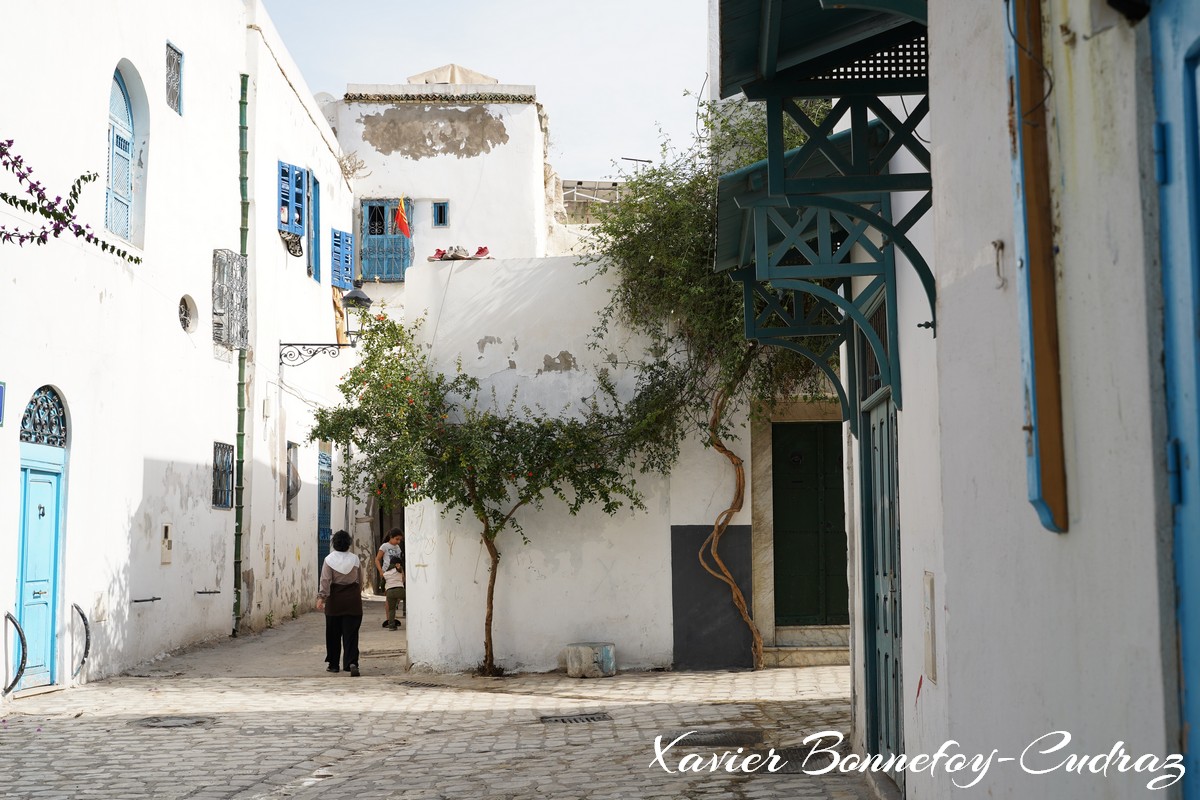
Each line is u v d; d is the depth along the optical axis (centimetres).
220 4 1908
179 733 1009
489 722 1087
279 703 1207
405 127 2914
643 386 1473
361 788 802
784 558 1489
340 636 1495
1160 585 229
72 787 794
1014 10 298
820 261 670
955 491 385
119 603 1436
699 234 1440
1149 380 233
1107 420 254
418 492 1445
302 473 2395
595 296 1498
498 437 1460
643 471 1477
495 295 1510
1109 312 252
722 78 541
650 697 1227
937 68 400
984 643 354
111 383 1402
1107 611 256
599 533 1478
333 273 2653
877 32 534
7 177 1128
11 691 1140
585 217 2623
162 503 1603
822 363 866
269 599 2120
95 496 1355
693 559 1471
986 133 342
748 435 1483
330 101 3014
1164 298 229
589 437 1448
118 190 1494
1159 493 230
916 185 533
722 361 1441
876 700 786
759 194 666
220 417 1888
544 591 1475
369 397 1464
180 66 1712
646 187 1484
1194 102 217
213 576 1850
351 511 2925
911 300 599
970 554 368
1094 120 257
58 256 1245
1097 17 251
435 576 1493
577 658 1416
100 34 1371
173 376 1655
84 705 1151
